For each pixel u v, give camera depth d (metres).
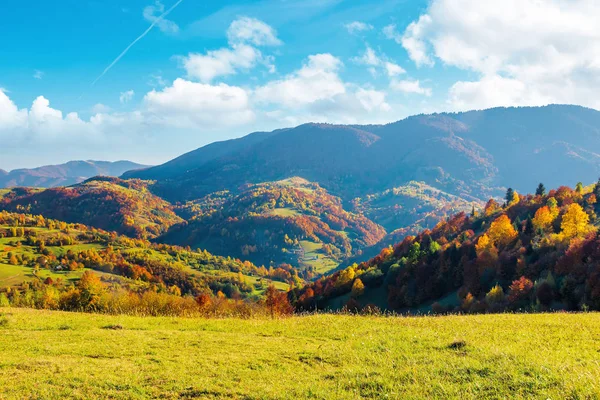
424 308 98.25
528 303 66.75
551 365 10.94
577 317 20.08
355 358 13.93
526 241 98.56
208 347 16.22
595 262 62.53
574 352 12.63
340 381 11.33
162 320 22.44
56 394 10.88
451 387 10.09
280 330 19.78
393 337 16.72
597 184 128.12
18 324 20.59
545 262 80.25
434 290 101.56
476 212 166.50
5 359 14.02
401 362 12.88
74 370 12.90
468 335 16.34
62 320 21.80
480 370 11.22
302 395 10.43
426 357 13.15
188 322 22.05
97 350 15.59
